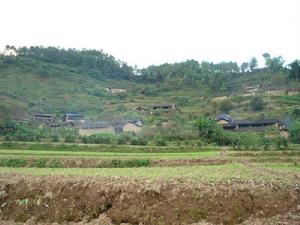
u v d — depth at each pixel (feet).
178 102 430.20
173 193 87.51
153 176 98.99
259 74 548.72
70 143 207.82
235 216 86.48
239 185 92.43
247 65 594.65
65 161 152.35
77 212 91.15
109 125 322.34
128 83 560.20
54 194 95.14
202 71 557.33
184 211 85.30
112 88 509.35
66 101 425.69
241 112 385.50
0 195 99.14
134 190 89.25
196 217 84.84
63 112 391.65
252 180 97.25
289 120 318.04
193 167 127.95
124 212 87.20
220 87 482.69
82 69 563.89
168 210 85.56
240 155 180.65
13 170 120.98
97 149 196.13
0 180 103.35
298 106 378.12
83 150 194.39
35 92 437.99
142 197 87.81
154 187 88.84
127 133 277.85
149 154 177.37
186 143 223.51
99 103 432.25
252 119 348.38
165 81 540.52
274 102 400.47
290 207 93.30
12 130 235.61
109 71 591.78
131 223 85.92
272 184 96.84
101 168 133.49
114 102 440.04
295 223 86.63
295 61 431.43
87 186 93.76
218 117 343.26
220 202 87.30
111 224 87.04
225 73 549.13
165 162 155.33
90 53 628.28
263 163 152.76
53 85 471.21
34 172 114.01
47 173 110.22
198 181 92.32
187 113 377.91
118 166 151.43
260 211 89.66
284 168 132.16
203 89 488.02
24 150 183.73
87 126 319.88
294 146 214.28
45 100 419.33
